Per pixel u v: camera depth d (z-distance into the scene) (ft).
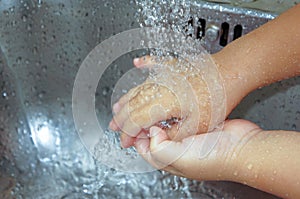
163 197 2.98
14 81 3.04
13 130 3.06
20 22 2.92
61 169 3.07
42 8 2.90
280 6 2.73
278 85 2.78
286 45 2.48
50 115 3.14
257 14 2.72
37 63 3.03
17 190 2.97
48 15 2.92
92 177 3.05
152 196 2.99
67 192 3.01
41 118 3.12
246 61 2.50
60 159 3.09
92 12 2.89
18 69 3.03
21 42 2.97
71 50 3.01
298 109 2.81
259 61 2.50
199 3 2.74
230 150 2.36
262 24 2.72
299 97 2.78
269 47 2.50
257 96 2.83
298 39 2.47
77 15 2.91
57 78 3.08
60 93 3.12
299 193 2.30
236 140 2.39
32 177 3.03
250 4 2.74
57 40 2.98
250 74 2.50
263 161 2.33
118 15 2.86
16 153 3.05
